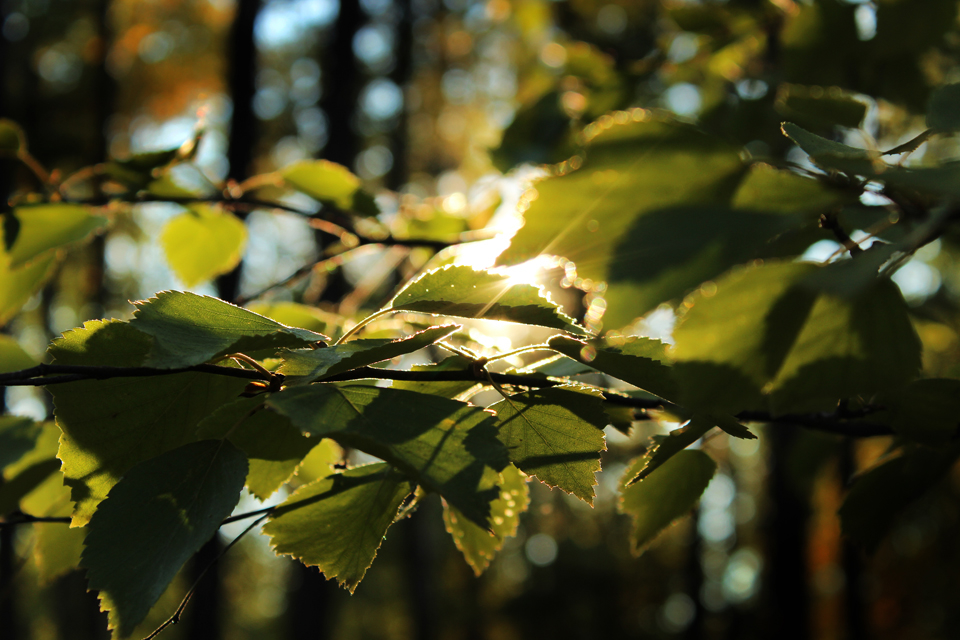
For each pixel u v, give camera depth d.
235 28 2.38
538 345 0.40
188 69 3.09
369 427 0.37
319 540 0.42
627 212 0.29
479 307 0.39
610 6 1.31
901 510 0.47
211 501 0.38
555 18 1.37
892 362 0.33
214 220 0.62
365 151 3.04
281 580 7.72
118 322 0.40
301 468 0.48
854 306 0.33
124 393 0.41
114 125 3.17
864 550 0.48
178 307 0.39
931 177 0.27
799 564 2.85
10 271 0.51
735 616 5.04
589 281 0.28
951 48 0.76
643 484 0.47
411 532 3.62
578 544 5.62
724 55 0.84
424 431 0.37
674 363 0.33
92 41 3.08
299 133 3.06
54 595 4.61
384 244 0.62
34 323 3.22
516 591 5.75
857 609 3.39
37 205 0.51
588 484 0.42
